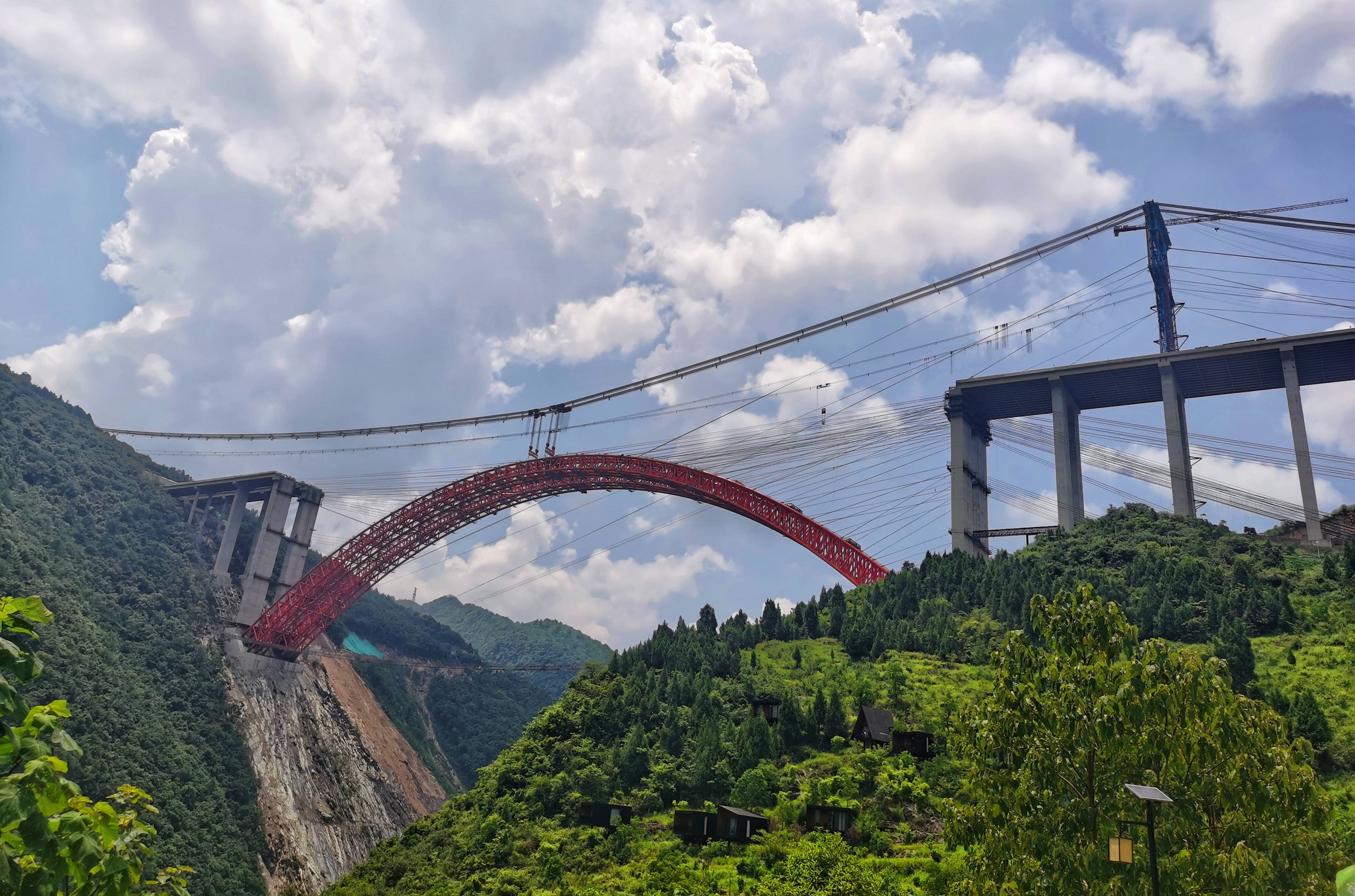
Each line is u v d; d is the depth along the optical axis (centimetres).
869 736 10719
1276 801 3538
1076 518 18450
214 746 17150
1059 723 3853
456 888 9906
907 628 14325
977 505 19300
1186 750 3675
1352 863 3622
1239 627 11800
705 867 8494
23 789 1217
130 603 18575
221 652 19212
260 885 15588
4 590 15875
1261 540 16362
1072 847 3684
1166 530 17088
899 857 8056
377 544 18600
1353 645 11238
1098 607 4059
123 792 1612
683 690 12694
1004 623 14012
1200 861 3491
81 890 1413
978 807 4016
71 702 15138
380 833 19900
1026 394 19238
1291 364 16788
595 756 11838
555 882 9200
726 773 10631
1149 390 18750
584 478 17500
